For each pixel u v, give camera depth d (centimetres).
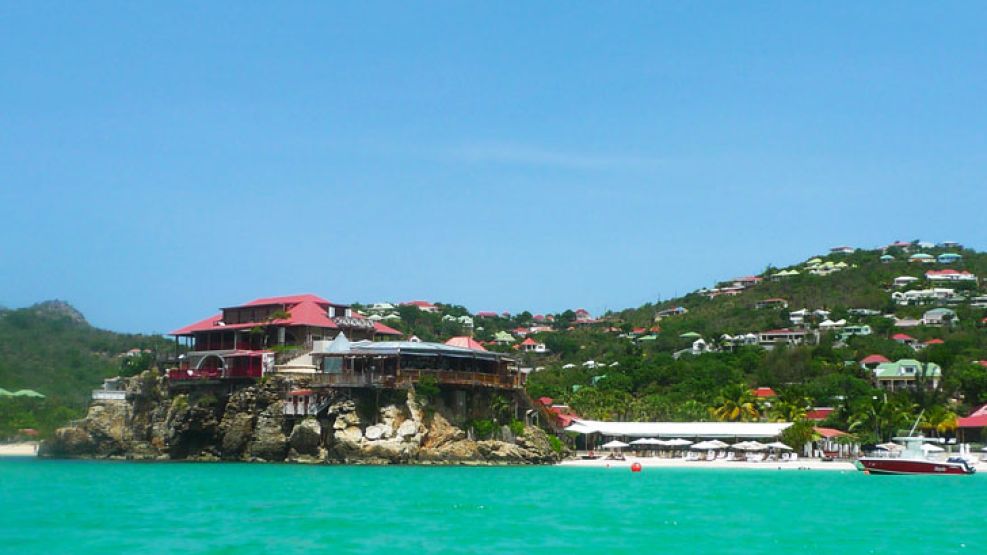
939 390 15662
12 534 5141
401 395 10712
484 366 12094
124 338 15138
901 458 11131
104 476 8938
